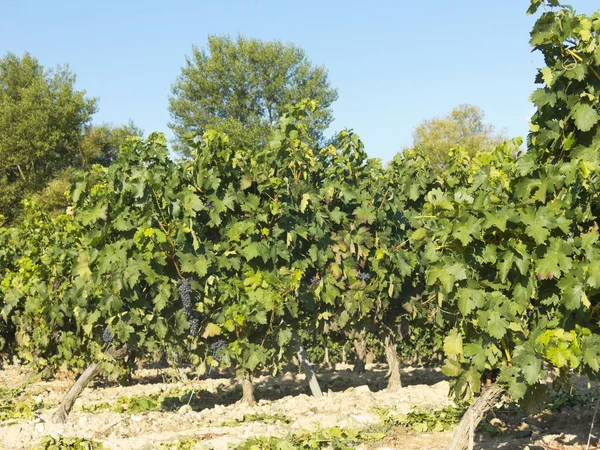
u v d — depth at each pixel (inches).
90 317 364.2
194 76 1756.9
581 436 265.1
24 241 526.3
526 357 192.9
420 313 395.9
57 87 1758.1
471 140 1993.1
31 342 473.7
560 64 192.1
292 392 450.0
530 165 200.2
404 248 405.4
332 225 385.4
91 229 340.2
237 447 260.1
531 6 194.7
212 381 486.3
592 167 184.1
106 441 284.4
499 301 199.8
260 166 343.3
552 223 187.5
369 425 301.0
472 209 197.6
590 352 183.3
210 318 340.8
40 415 343.9
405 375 521.3
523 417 305.3
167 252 321.7
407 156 416.2
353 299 373.4
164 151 327.0
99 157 1776.6
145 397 409.4
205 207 336.5
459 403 295.4
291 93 1728.6
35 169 1679.4
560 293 193.6
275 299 338.6
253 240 342.3
